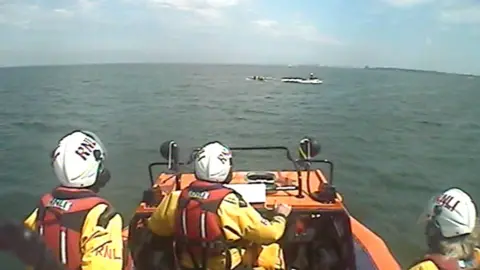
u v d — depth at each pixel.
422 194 13.57
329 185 4.79
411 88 83.75
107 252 2.73
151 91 60.22
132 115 33.06
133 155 18.05
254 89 69.75
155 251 4.37
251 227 3.66
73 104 40.53
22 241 1.41
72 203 2.80
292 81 96.19
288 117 34.34
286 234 4.50
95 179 2.97
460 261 2.90
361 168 16.75
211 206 3.62
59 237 2.72
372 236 5.70
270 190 4.91
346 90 72.56
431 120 34.00
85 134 3.08
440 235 2.94
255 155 16.73
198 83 83.69
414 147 21.97
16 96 48.94
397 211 11.88
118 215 2.93
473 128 29.86
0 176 14.91
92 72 145.25
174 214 3.93
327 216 4.48
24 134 23.94
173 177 5.66
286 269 4.50
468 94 68.75
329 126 29.77
